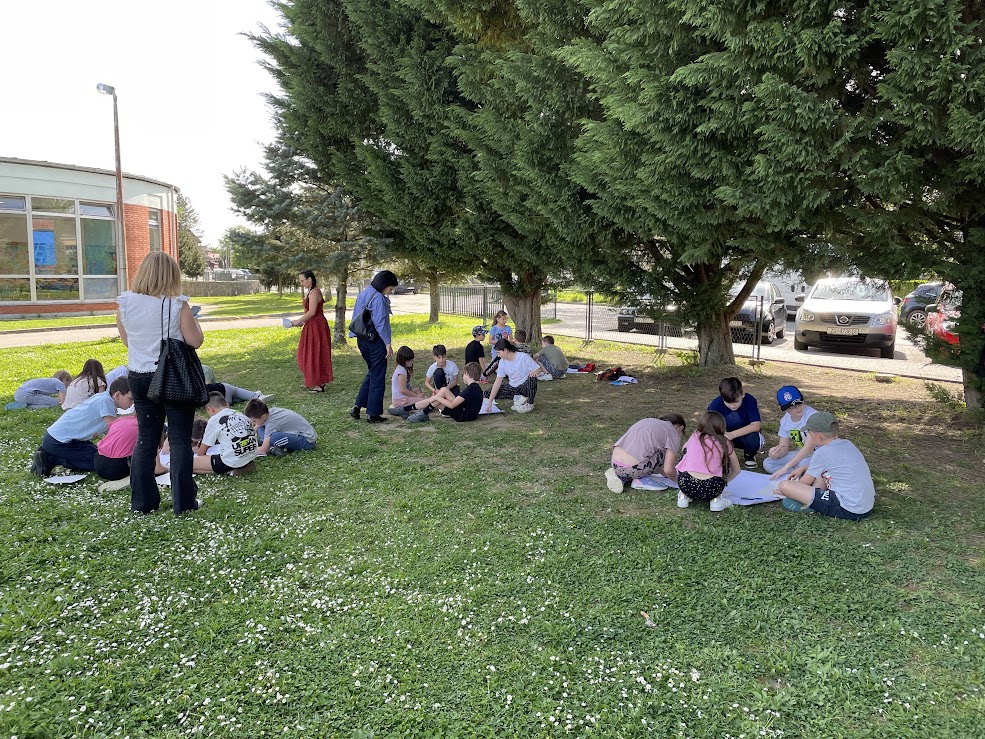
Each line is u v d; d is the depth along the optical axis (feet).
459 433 26.09
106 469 19.30
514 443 24.52
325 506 17.83
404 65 36.52
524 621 11.87
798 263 24.27
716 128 18.95
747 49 18.02
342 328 52.37
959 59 16.33
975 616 12.01
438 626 11.80
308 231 48.29
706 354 40.70
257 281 171.12
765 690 10.02
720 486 17.29
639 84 20.33
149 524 16.21
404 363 28.84
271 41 43.21
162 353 16.01
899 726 9.29
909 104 16.40
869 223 19.51
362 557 14.64
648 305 35.73
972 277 20.99
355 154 44.29
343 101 42.01
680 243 25.12
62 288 83.66
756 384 35.63
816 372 39.04
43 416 28.35
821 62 17.54
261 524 16.46
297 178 49.78
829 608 12.37
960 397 31.01
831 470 16.81
